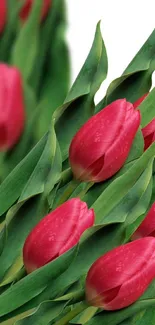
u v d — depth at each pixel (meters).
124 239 0.60
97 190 0.63
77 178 0.60
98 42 0.62
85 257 0.59
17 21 0.78
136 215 0.59
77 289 0.60
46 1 0.80
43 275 0.57
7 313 0.60
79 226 0.57
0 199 0.63
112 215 0.59
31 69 0.79
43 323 0.58
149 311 0.66
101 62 0.63
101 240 0.59
